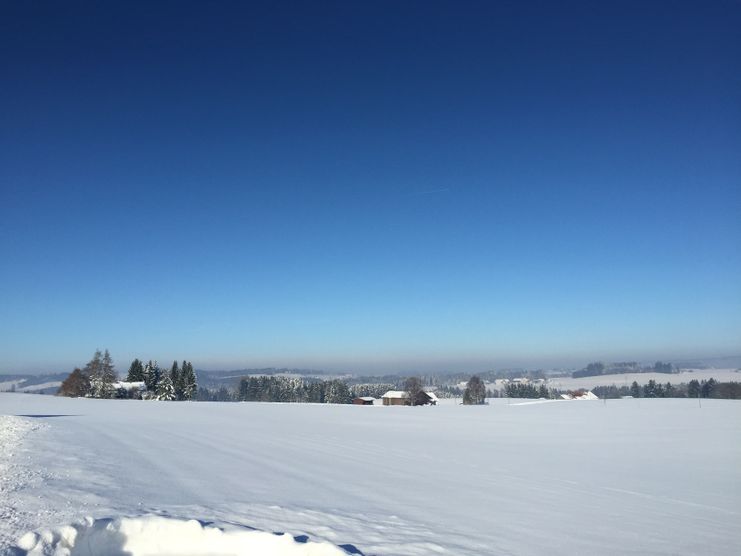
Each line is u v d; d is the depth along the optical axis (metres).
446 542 7.10
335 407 57.22
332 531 7.05
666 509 10.53
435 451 19.53
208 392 149.12
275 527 6.86
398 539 7.01
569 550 7.21
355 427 30.45
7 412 40.47
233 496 9.06
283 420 35.34
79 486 8.76
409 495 10.70
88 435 19.30
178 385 105.69
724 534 8.60
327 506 8.85
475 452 19.58
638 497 11.73
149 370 102.81
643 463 17.30
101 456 13.18
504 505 10.20
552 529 8.39
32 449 13.47
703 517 9.89
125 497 8.13
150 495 8.52
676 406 45.09
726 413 37.81
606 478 14.25
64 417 31.31
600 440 24.41
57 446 14.62
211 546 5.73
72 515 6.52
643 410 42.19
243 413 42.75
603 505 10.69
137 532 5.79
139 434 21.05
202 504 8.05
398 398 96.81
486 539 7.47
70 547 5.39
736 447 21.52
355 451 18.45
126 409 47.31
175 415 38.09
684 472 15.51
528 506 10.23
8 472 9.62
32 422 23.27
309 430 27.38
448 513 9.12
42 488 8.27
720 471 15.71
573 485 13.06
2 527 5.84
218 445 18.28
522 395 121.06
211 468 12.58
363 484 11.70
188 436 21.19
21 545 5.12
